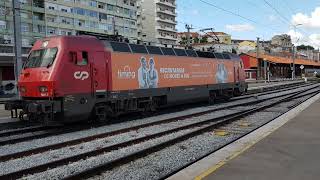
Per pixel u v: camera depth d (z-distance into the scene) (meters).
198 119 20.30
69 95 16.97
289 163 8.83
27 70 17.47
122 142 13.05
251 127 16.81
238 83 32.88
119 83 19.72
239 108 25.81
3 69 54.84
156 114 22.98
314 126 14.68
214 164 8.88
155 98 22.78
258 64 86.25
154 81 22.42
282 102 29.05
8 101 18.14
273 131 13.52
